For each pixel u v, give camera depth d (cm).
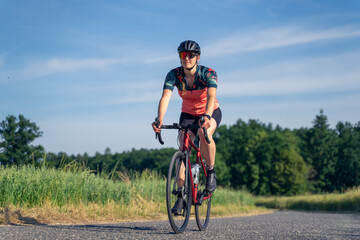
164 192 915
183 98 388
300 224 572
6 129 3391
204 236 328
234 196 1831
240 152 7731
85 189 666
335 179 8256
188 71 368
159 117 349
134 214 658
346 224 632
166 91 368
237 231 393
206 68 374
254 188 6712
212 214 1053
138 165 8444
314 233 395
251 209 1662
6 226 373
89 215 548
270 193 6731
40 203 552
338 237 360
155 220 626
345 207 2083
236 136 8825
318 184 8100
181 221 356
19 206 529
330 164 8231
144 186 897
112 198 730
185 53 358
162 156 8288
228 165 7544
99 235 304
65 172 664
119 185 796
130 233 328
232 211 1253
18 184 560
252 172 6781
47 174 618
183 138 361
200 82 371
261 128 11156
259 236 344
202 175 401
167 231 361
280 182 6712
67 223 461
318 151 8544
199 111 387
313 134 8694
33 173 613
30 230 328
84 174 702
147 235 317
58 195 588
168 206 332
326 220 786
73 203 599
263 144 7019
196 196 379
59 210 534
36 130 3438
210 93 361
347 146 8581
